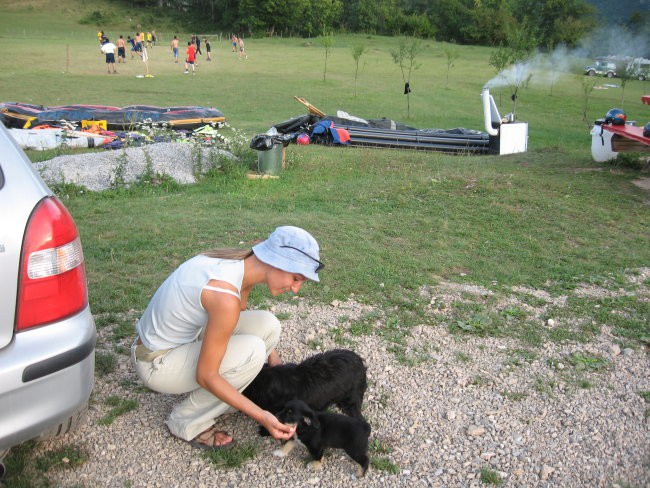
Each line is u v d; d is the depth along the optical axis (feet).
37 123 49.39
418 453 11.05
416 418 12.07
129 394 12.24
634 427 11.98
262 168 36.11
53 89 90.89
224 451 10.77
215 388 9.76
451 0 261.24
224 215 25.55
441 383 13.28
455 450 11.15
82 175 30.78
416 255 21.15
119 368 13.10
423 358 14.21
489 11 249.14
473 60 175.32
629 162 38.50
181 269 10.23
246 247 21.11
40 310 8.36
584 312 17.11
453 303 17.17
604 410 12.52
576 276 19.88
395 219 25.58
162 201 28.48
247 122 67.87
